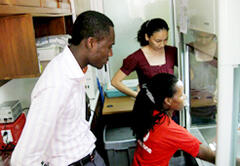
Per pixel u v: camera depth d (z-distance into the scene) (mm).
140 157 1543
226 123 1037
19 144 988
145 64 2020
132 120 1575
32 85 1950
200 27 1226
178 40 1782
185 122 1868
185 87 1823
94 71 2684
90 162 1319
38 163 1013
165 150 1424
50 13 1460
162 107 1434
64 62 1076
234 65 976
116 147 2051
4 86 1711
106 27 1120
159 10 2920
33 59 1211
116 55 3064
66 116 1106
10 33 1182
